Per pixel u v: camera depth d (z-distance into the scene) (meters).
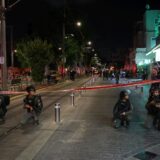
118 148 10.13
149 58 67.62
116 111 13.59
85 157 9.12
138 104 22.83
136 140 11.23
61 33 72.75
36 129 13.40
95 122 15.08
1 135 12.28
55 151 9.82
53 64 74.38
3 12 25.77
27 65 47.44
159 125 12.95
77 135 12.15
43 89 40.44
